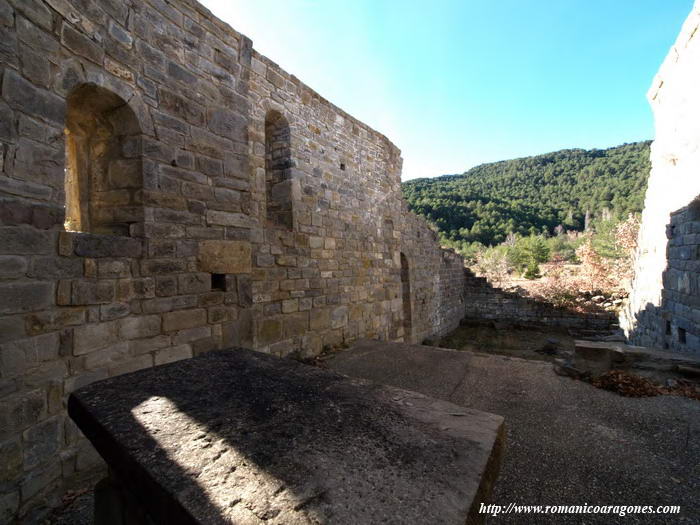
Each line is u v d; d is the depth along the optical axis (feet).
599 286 49.65
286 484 2.91
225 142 12.29
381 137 25.43
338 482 2.94
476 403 11.60
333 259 20.08
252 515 2.58
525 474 7.54
